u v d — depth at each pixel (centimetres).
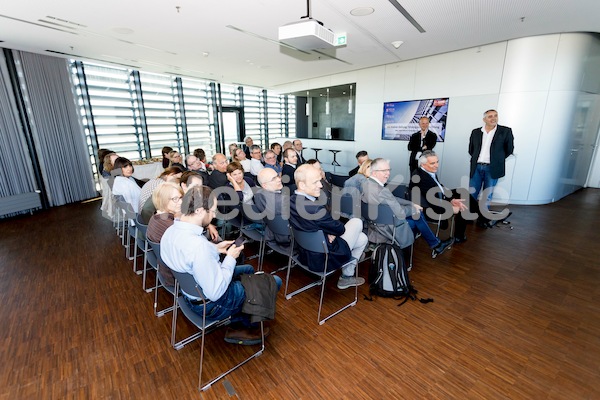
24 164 532
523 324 211
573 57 448
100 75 656
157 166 599
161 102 786
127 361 184
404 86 635
